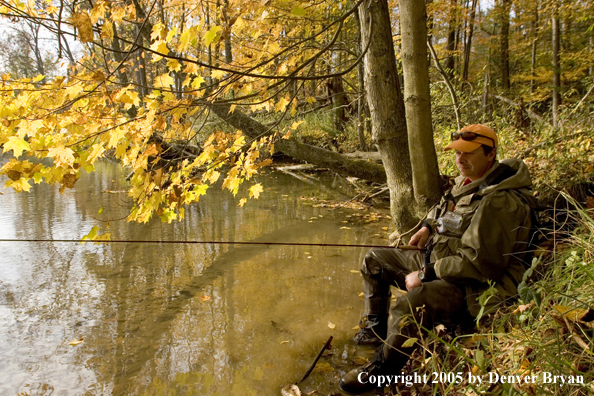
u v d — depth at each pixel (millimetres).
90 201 7176
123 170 11492
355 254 4438
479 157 2207
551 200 3236
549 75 12688
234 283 3658
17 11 1818
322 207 6777
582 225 2283
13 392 2154
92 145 2150
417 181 3381
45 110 1997
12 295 3385
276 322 2945
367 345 2627
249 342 2676
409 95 3201
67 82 2010
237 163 2717
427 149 3275
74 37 1939
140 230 5375
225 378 2291
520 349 1707
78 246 4715
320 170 10930
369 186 8117
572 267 1925
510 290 2043
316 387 2207
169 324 2912
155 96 2195
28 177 2035
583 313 1600
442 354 2105
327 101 12945
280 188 8664
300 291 3477
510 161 2254
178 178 2449
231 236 5129
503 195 2053
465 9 12188
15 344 2631
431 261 2322
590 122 4637
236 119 5184
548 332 1665
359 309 3148
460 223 2191
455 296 2096
